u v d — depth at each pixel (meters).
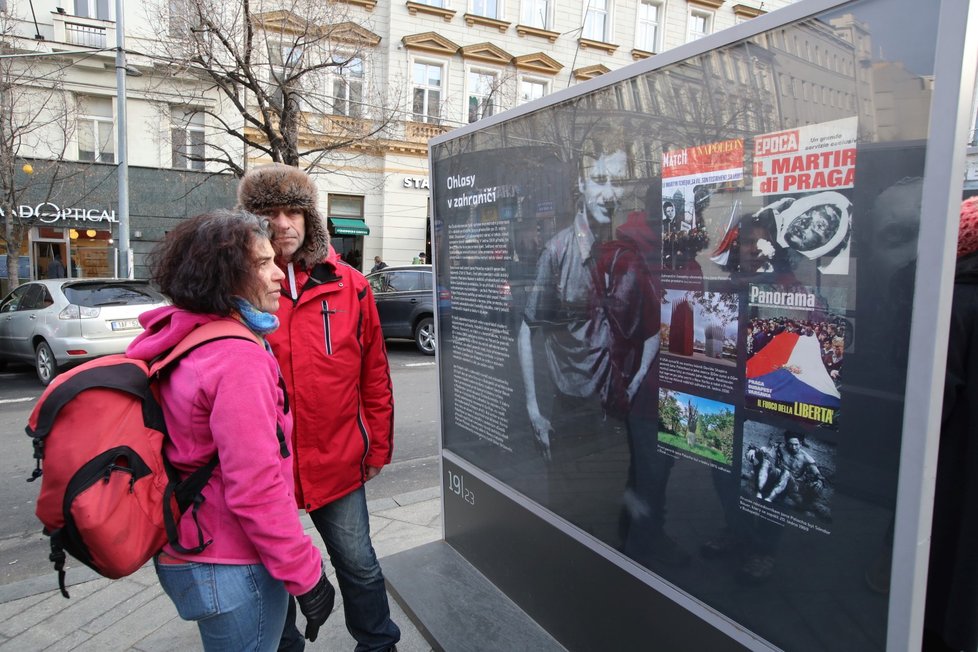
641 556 1.82
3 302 9.16
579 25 19.31
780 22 1.31
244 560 1.38
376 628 2.12
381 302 10.67
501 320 2.40
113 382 1.29
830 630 1.31
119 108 11.95
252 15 11.46
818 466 1.31
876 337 1.18
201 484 1.35
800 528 1.36
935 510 1.62
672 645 1.72
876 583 1.22
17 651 2.39
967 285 1.55
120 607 2.69
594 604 2.03
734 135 1.44
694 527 1.63
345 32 13.12
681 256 1.60
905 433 1.13
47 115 14.64
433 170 2.77
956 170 1.05
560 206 2.03
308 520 3.62
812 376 1.31
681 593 1.68
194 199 16.28
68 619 2.60
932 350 1.09
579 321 1.99
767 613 1.45
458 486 2.83
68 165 14.89
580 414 2.03
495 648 2.20
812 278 1.29
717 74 1.46
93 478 1.21
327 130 15.62
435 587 2.60
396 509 3.69
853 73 1.19
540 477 2.26
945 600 1.61
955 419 1.56
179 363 1.36
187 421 1.34
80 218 15.38
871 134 1.17
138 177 15.72
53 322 7.72
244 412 1.30
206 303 1.39
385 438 2.22
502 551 2.54
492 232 2.40
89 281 8.05
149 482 1.29
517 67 18.78
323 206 18.08
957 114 1.03
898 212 1.13
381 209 18.56
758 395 1.42
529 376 2.27
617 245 1.81
